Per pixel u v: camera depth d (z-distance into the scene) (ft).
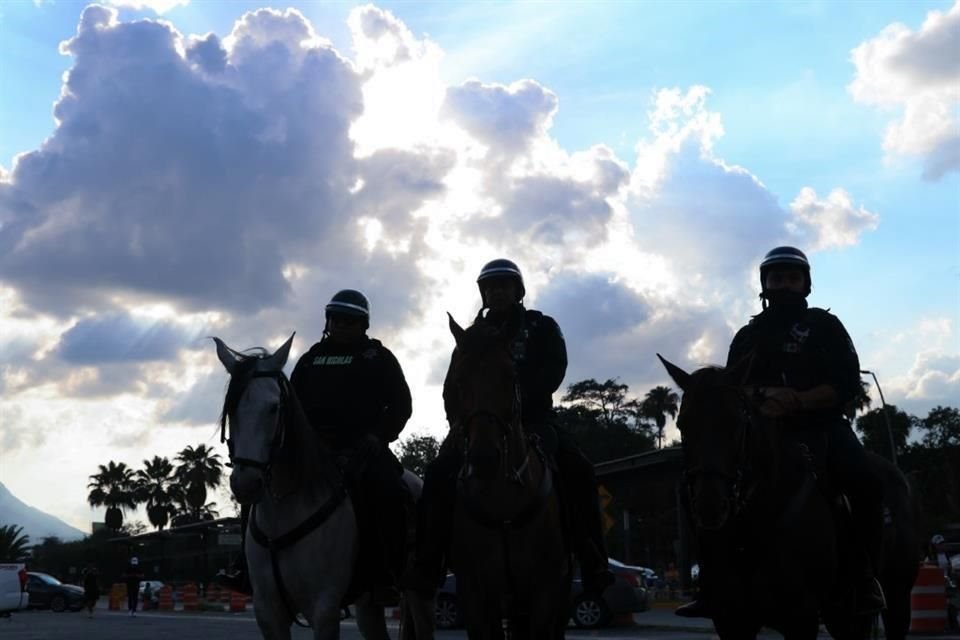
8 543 267.18
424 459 181.16
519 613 21.71
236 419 22.21
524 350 22.58
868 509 21.17
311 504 23.66
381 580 25.57
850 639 22.13
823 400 21.18
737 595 20.45
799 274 22.54
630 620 66.80
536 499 20.89
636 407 267.59
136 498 279.49
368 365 26.22
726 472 18.43
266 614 23.93
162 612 124.88
